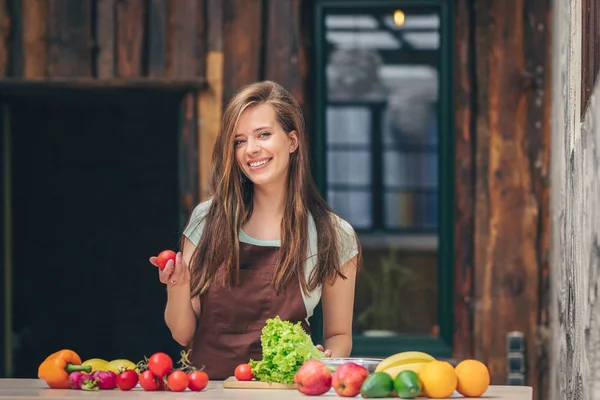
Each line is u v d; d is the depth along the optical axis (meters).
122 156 7.10
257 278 3.08
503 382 5.36
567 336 3.79
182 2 5.48
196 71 5.48
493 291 5.41
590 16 2.75
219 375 3.07
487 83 5.44
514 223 5.41
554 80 5.14
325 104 5.65
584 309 2.82
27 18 5.48
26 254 7.03
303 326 3.11
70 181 7.07
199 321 3.14
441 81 5.55
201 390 2.57
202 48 5.48
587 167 2.74
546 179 5.38
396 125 6.48
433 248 6.02
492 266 5.41
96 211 7.09
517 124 5.41
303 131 3.12
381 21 5.79
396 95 6.37
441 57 5.56
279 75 5.50
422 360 2.51
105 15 5.48
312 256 3.10
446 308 5.54
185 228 3.19
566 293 3.90
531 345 5.36
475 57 5.45
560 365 4.52
